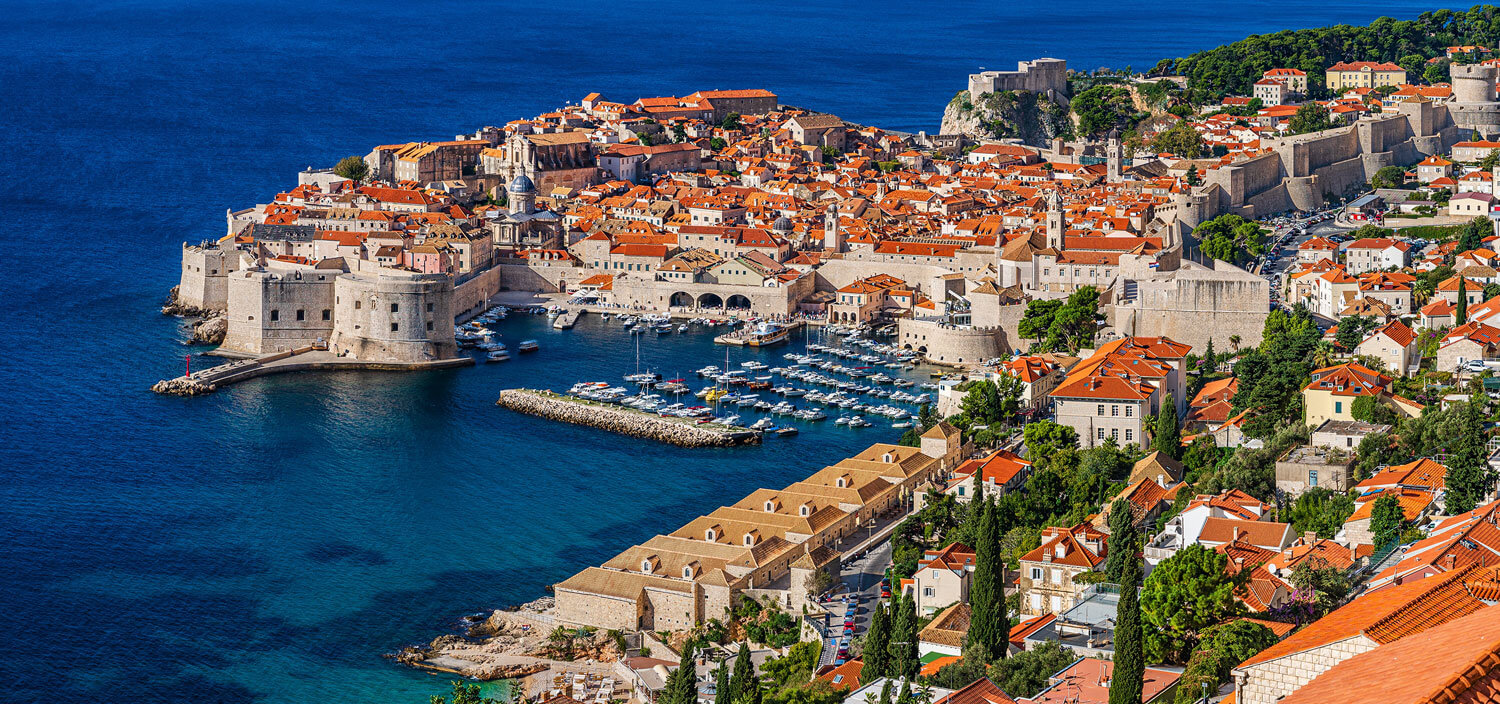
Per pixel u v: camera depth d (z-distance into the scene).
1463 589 169.88
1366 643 156.88
